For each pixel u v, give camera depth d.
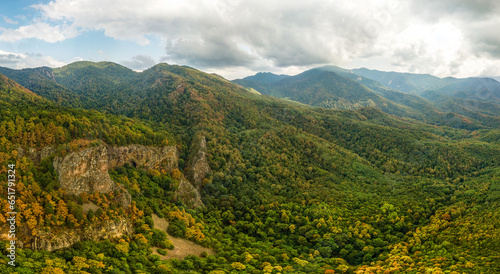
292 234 147.12
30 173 100.06
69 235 93.44
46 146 111.94
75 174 110.00
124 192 125.25
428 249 124.25
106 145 144.00
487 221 136.62
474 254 110.94
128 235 110.94
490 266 97.44
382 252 128.62
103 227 103.00
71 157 110.75
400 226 151.50
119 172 147.62
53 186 102.38
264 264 109.56
